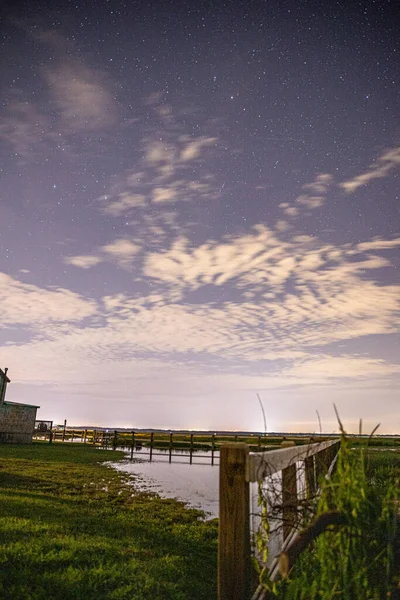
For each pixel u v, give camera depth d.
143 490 12.01
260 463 2.96
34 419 32.72
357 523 3.07
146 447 32.41
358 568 3.03
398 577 2.99
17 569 4.30
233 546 2.75
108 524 7.14
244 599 2.68
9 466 16.06
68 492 10.97
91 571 4.35
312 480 4.48
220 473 2.85
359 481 3.21
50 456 21.67
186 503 10.20
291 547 2.77
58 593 3.82
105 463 19.59
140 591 3.95
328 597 2.83
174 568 4.88
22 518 6.91
